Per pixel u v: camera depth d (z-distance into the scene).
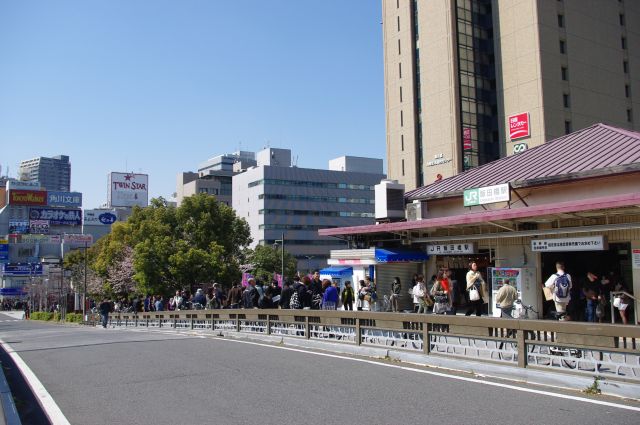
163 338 17.97
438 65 64.56
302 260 107.50
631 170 16.64
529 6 59.75
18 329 38.62
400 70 69.19
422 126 66.19
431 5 65.94
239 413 7.22
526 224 18.61
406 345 11.91
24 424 7.23
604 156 18.73
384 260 21.86
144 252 42.38
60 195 116.81
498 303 13.23
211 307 23.72
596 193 17.91
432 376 9.57
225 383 9.20
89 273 67.62
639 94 66.94
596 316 15.63
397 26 69.94
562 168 19.25
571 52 60.62
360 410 7.24
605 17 64.75
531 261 18.50
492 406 7.33
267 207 105.81
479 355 10.76
